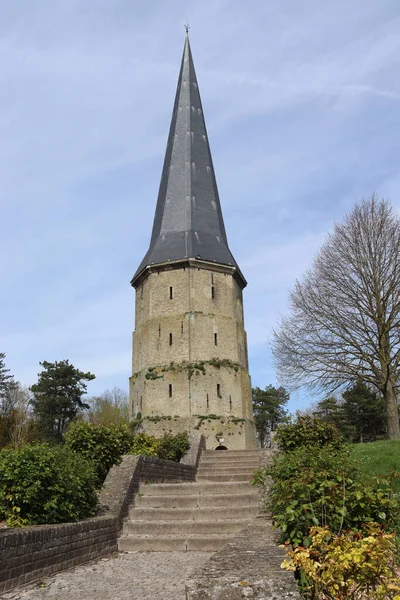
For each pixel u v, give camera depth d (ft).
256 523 26.17
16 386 179.63
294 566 14.08
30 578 22.34
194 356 104.42
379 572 13.61
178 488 40.01
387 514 20.65
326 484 20.06
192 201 120.26
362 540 13.76
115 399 247.09
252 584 12.76
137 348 113.09
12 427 141.79
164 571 24.91
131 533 33.22
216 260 112.88
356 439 187.73
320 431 45.29
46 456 28.76
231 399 104.42
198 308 107.86
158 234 119.65
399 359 87.61
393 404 86.79
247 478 53.11
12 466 27.45
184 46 141.38
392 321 89.51
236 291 117.19
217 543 30.96
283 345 96.22
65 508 28.07
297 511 18.98
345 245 97.35
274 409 216.54
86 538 27.96
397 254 92.58
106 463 40.75
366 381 91.71
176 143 128.06
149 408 102.89
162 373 104.37
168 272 111.45
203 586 12.77
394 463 46.24
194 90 135.03
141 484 39.83
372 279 93.09
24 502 26.71
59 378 166.40
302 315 96.63
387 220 96.07
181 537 31.63
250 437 106.42
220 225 122.62
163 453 58.90
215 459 63.98
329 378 90.79
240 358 110.83
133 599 19.65
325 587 14.23
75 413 164.96
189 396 101.19
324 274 98.02
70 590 21.07
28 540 22.59
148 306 111.04
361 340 91.97
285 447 44.98
